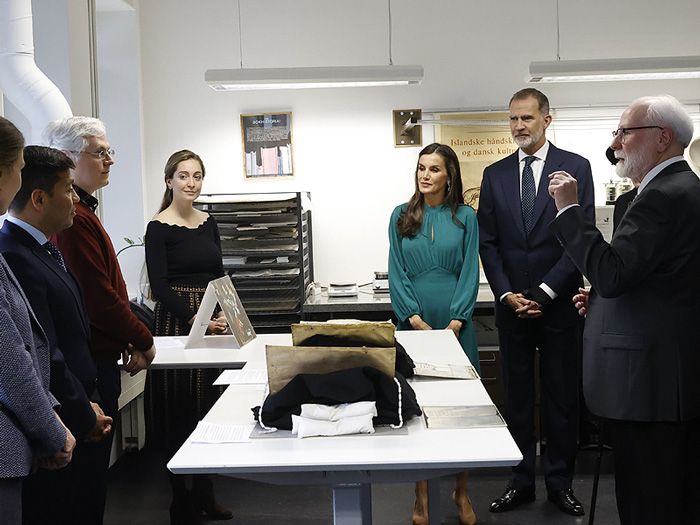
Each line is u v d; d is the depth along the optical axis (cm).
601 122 524
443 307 352
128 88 518
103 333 271
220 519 361
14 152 187
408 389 226
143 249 518
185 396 342
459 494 347
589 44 518
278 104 526
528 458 366
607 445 446
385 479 199
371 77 441
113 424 277
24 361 183
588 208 349
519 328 360
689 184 237
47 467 201
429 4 518
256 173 529
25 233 227
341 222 531
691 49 518
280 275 465
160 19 521
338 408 213
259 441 206
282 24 521
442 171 348
